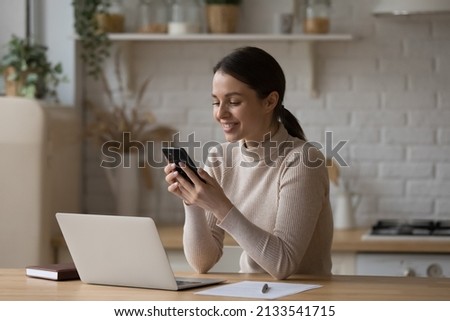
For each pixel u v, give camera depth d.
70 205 6.19
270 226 3.81
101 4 6.17
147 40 6.28
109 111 6.45
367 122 6.32
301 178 3.67
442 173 6.30
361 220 6.35
